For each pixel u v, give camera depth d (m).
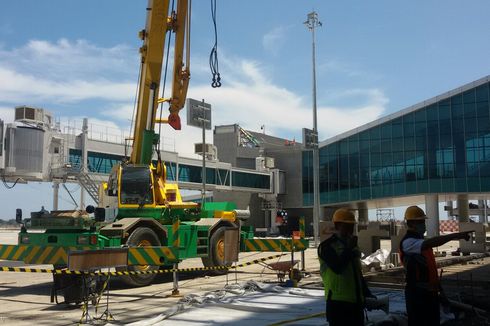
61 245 12.42
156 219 14.91
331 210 59.31
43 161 37.25
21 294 12.70
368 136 50.50
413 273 5.76
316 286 12.20
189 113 32.97
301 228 16.17
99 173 39.16
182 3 15.88
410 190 47.09
